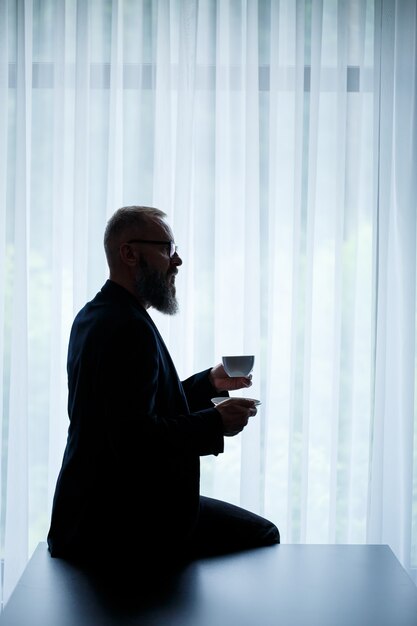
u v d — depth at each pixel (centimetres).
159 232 205
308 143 294
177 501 188
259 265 293
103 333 185
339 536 299
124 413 177
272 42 294
